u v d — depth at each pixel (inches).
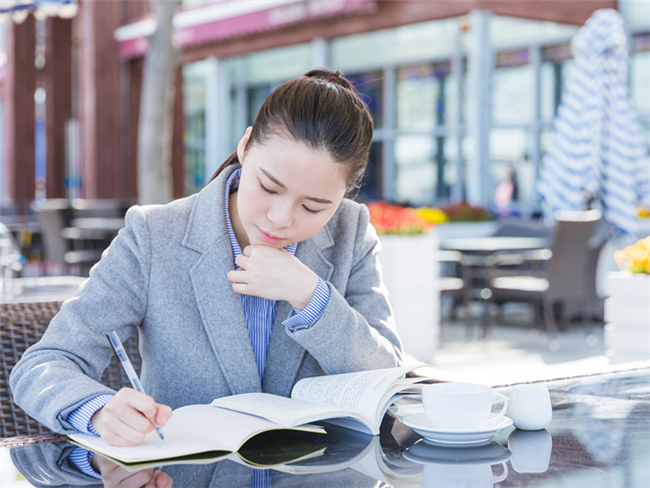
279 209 44.3
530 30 406.6
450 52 431.2
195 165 545.6
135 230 50.5
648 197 241.0
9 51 459.8
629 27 357.7
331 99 42.4
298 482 32.3
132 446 37.3
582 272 209.8
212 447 36.8
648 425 41.4
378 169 470.6
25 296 100.8
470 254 248.8
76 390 41.2
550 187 240.4
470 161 339.6
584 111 235.5
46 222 278.4
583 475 32.4
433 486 31.2
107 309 48.2
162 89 227.5
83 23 404.2
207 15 348.5
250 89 523.5
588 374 56.6
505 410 41.2
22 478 33.8
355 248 57.7
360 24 322.7
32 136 463.8
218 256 50.8
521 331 229.9
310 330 47.8
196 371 50.8
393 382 44.0
